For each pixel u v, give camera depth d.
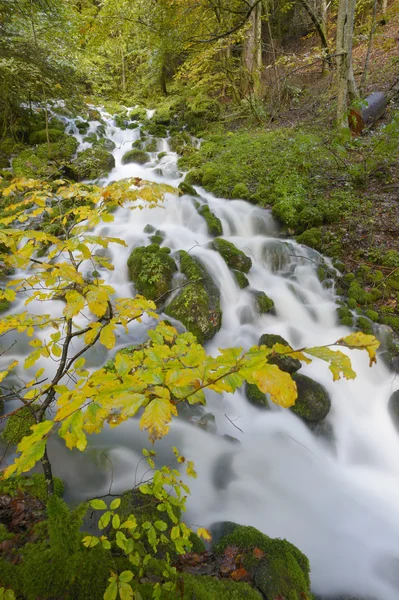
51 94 11.52
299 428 4.23
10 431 3.43
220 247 6.84
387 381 4.89
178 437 3.76
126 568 1.90
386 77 12.02
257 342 5.45
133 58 21.39
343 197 8.04
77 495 2.94
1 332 1.91
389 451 4.18
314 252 7.17
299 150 9.27
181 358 1.36
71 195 2.15
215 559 2.46
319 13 14.45
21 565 1.82
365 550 3.07
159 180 10.72
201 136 14.11
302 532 3.13
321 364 5.12
